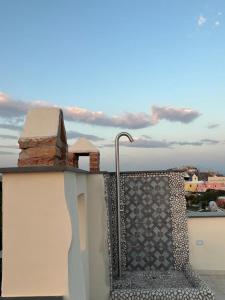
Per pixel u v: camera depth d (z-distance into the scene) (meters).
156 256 7.84
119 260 7.20
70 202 3.61
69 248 3.38
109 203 7.02
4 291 3.33
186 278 7.09
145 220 7.96
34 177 3.46
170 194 8.02
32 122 3.92
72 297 3.41
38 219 3.42
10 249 3.38
